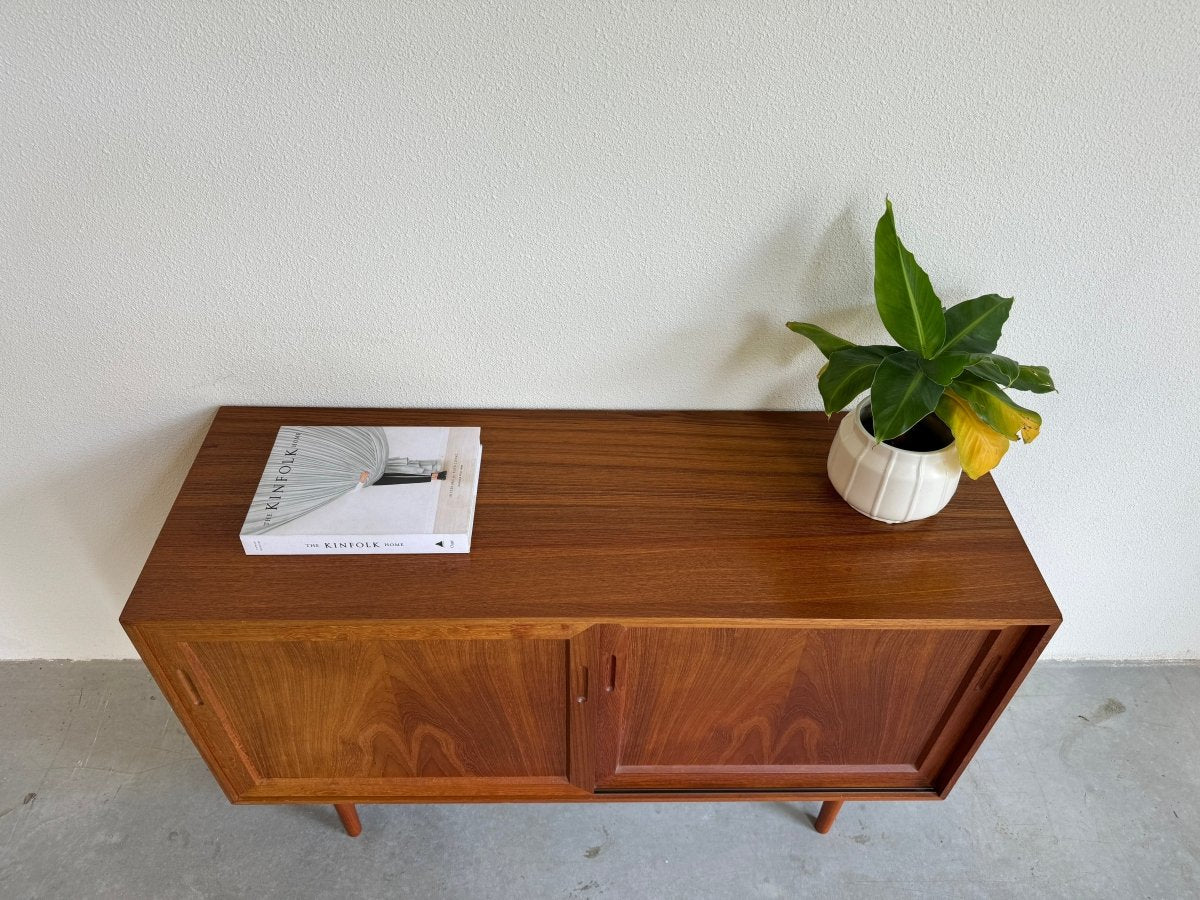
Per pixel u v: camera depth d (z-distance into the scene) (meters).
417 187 0.86
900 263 0.79
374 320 0.98
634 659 0.94
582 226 0.90
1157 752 1.48
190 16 0.73
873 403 0.82
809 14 0.74
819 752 1.11
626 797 1.16
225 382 1.04
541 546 0.92
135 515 1.22
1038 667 1.61
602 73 0.78
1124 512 1.28
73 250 0.89
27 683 1.49
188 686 0.93
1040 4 0.74
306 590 0.86
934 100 0.80
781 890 1.29
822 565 0.91
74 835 1.31
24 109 0.78
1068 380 1.07
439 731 1.04
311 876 1.29
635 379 1.06
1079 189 0.87
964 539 0.95
